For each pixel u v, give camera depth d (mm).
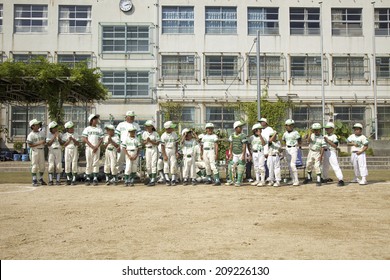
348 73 31469
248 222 5996
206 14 31375
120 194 9352
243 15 31344
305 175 13609
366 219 6219
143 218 6359
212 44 31031
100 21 30469
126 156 11234
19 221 6172
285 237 5055
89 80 18625
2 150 27469
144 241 4914
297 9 31844
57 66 17797
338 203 7848
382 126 31641
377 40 31922
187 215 6586
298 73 31359
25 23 30094
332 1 31734
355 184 11359
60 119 17969
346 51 31500
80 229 5602
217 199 8453
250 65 31141
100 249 4578
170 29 30984
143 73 30531
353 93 31359
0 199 8586
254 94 30906
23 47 29797
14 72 17234
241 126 11211
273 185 11117
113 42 30469
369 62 31516
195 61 30812
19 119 29469
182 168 12242
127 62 30406
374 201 8125
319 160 11070
